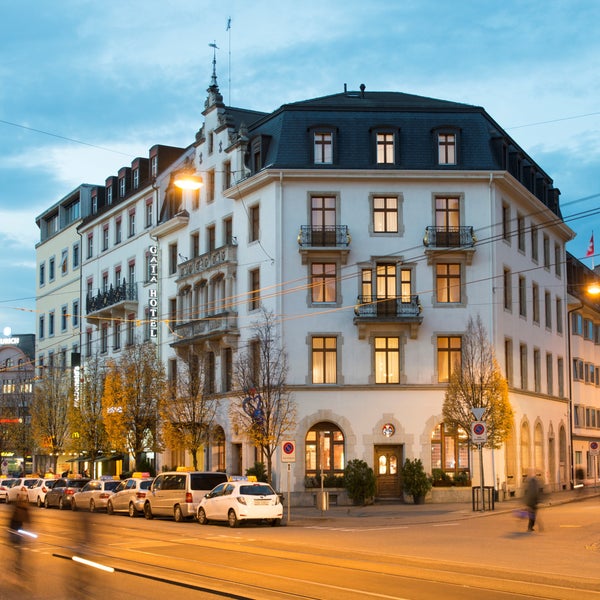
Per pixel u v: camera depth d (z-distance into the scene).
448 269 46.00
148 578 17.52
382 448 45.06
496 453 45.72
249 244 48.03
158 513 36.84
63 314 67.94
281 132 46.91
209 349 50.53
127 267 62.94
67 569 19.12
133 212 62.94
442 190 46.25
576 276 65.75
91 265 69.19
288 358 45.00
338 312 45.38
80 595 15.45
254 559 20.69
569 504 44.34
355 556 21.23
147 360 53.47
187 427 48.00
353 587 15.90
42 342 78.50
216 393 49.62
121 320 61.66
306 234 45.47
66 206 76.38
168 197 57.50
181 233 55.66
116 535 28.06
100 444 57.03
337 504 43.72
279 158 46.25
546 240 57.03
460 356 45.50
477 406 42.00
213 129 52.31
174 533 28.98
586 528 29.14
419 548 23.09
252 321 47.22
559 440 57.16
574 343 63.34
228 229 50.81
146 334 59.06
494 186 46.53
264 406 42.72
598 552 21.92
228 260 49.06
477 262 46.03
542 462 52.75
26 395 74.00
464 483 44.38
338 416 44.69
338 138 46.59
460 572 18.02
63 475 62.97
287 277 45.59
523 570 18.36
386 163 46.31
